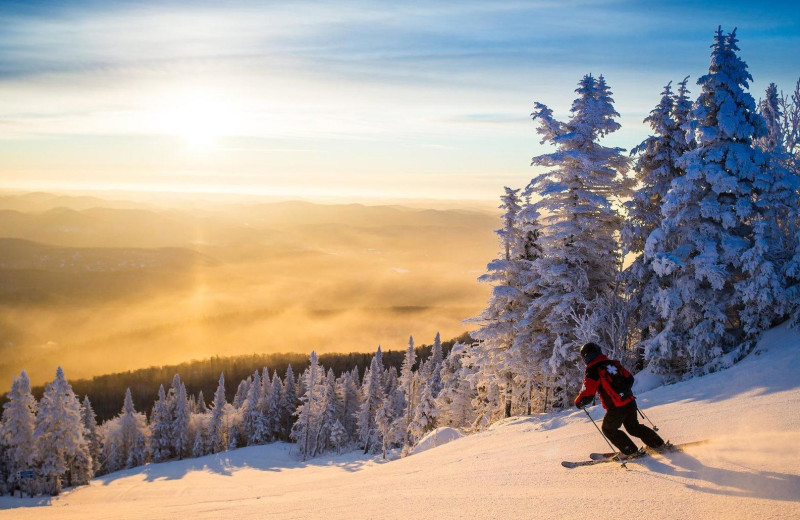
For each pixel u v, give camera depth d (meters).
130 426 83.62
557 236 20.36
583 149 20.44
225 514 7.66
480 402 29.91
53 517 10.94
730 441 6.15
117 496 47.47
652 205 19.94
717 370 14.59
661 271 15.81
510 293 21.92
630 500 4.68
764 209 15.94
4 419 50.28
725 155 16.14
